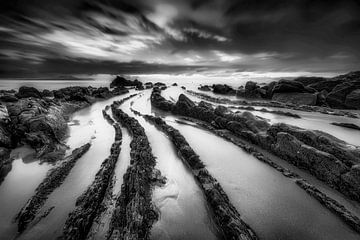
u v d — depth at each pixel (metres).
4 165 12.04
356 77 36.50
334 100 29.44
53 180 10.67
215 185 9.84
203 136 17.84
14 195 9.83
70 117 26.02
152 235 7.24
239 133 17.23
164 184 10.41
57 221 8.05
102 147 15.58
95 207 8.42
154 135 18.39
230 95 46.16
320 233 7.24
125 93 53.81
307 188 9.64
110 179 10.78
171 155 14.06
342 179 9.39
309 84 43.00
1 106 17.38
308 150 11.21
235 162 12.76
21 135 15.31
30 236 7.42
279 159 12.88
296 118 22.31
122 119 23.12
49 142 15.23
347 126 18.25
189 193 9.68
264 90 41.69
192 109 25.56
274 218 7.98
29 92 31.34
